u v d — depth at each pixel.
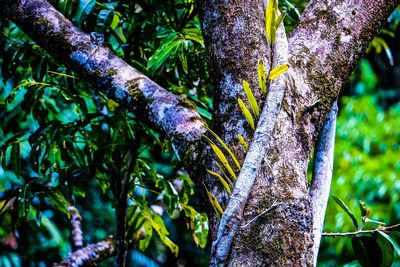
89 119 2.73
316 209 2.08
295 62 1.96
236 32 1.96
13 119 3.52
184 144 1.93
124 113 2.70
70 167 2.77
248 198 1.75
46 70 2.62
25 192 2.73
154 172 2.91
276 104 1.78
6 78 2.61
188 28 2.67
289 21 2.90
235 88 1.90
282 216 1.73
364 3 2.07
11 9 2.21
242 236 1.72
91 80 2.12
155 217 3.10
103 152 2.78
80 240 3.36
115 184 2.86
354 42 2.03
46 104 3.23
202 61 2.70
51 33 2.16
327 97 1.95
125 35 2.73
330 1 2.07
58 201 3.05
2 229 5.05
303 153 1.85
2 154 2.79
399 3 2.17
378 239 2.21
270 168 1.78
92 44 2.13
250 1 2.00
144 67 2.65
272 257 1.70
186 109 2.00
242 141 1.79
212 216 1.83
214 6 2.01
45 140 2.73
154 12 2.68
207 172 1.87
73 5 2.47
